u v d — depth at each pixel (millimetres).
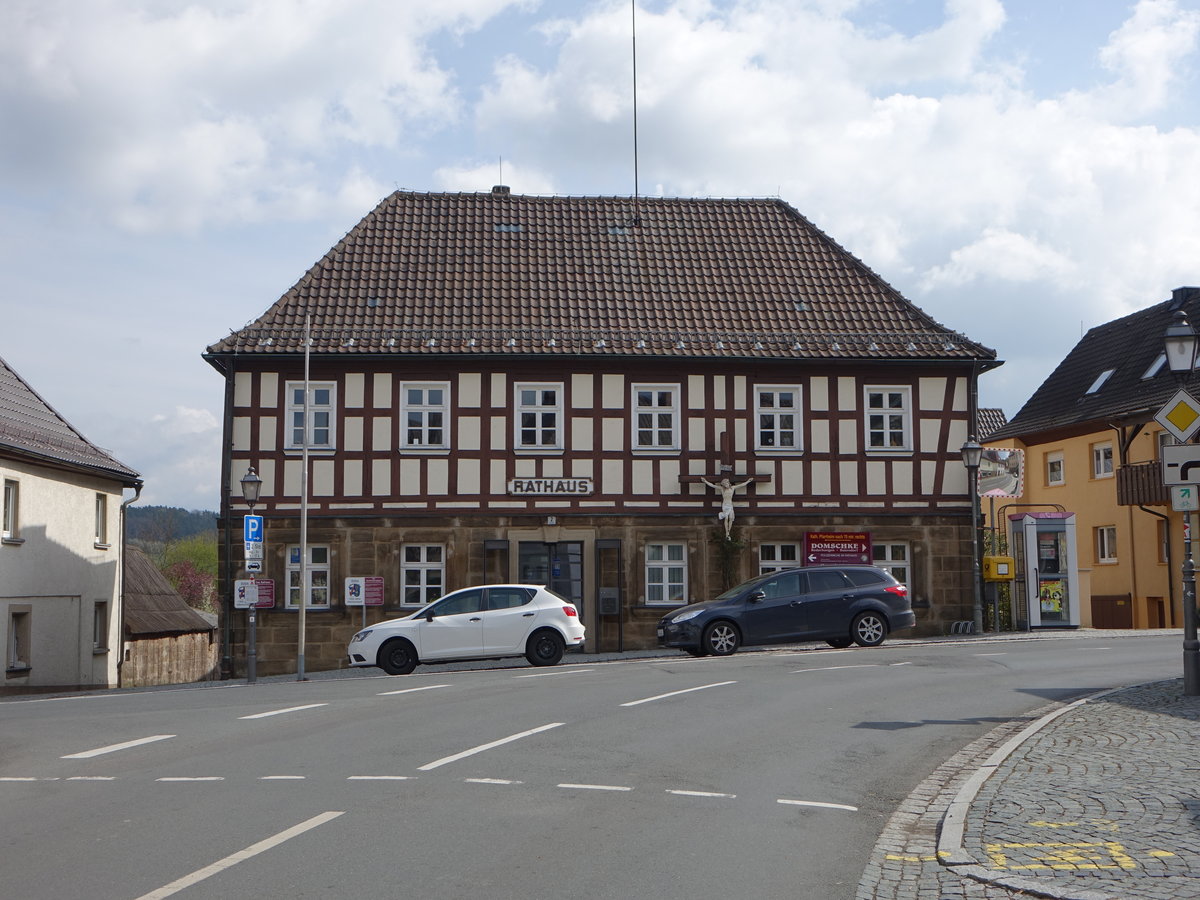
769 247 34500
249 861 7406
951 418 31672
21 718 15906
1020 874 7191
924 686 17516
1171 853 7609
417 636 23453
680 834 8359
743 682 18156
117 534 33000
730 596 24781
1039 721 13352
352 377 30500
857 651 23750
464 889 6816
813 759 11625
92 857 7520
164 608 39188
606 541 30578
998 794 9508
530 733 13117
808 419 31344
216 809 9039
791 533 31016
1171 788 9609
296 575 30078
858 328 32031
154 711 16062
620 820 8773
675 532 30875
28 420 29172
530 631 23750
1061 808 8969
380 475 30359
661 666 21422
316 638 29953
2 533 26328
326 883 6902
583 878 7121
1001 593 31922
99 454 32094
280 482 30141
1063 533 30969
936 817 9141
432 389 30734
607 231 34500
